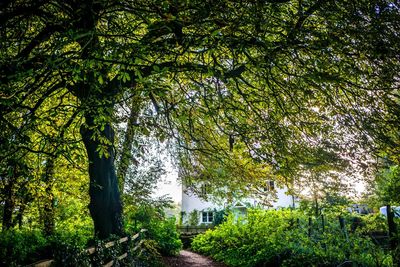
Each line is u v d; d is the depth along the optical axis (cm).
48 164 830
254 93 689
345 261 795
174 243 1731
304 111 750
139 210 1708
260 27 509
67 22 516
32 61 483
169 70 518
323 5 545
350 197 1027
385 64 583
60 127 561
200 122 1040
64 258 573
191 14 509
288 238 1050
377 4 557
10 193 857
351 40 566
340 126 767
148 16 512
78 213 1502
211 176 1195
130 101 779
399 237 668
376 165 793
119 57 457
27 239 791
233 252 1366
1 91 444
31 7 502
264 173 1057
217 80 700
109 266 785
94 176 898
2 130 496
